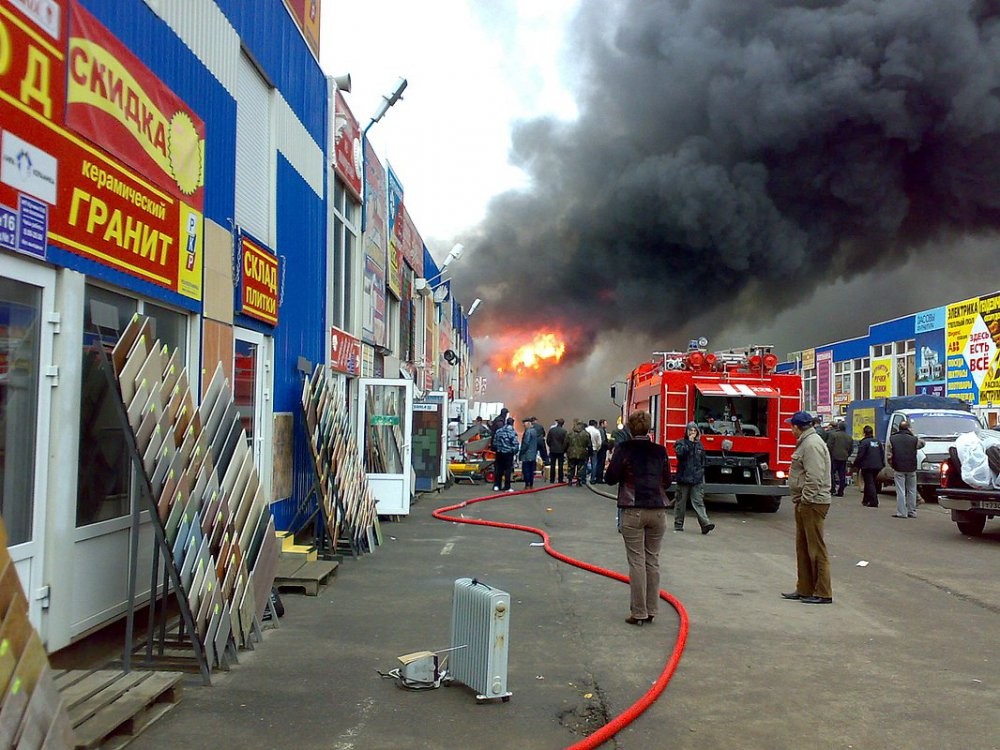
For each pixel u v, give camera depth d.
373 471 13.69
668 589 8.64
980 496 12.81
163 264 6.43
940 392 29.69
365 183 14.95
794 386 16.05
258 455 9.33
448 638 6.37
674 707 5.07
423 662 5.25
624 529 7.15
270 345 9.66
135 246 5.93
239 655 5.85
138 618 6.18
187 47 6.97
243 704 4.84
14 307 4.65
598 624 7.05
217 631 5.41
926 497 20.77
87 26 5.21
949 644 6.67
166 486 4.94
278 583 7.86
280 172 9.95
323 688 5.18
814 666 5.99
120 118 5.66
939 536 13.50
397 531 12.66
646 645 6.44
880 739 4.60
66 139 4.97
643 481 7.12
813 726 4.79
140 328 5.02
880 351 34.62
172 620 6.52
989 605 8.22
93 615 5.45
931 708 5.12
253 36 8.84
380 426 13.88
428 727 4.59
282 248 10.03
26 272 4.69
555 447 23.06
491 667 5.00
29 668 3.36
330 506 9.63
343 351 13.30
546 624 7.00
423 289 22.81
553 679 5.53
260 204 9.38
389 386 13.82
